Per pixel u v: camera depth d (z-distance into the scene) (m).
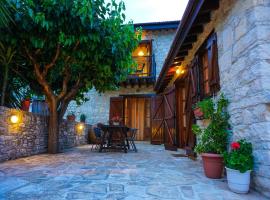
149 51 10.24
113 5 4.75
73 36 4.23
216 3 3.29
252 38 2.36
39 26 4.10
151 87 9.98
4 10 2.98
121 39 4.94
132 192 2.21
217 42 3.51
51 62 5.00
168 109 7.36
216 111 3.33
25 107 5.04
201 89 4.42
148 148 7.18
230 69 2.96
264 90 2.16
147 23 9.83
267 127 2.12
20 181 2.57
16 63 5.05
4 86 4.55
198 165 3.84
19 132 4.35
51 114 5.44
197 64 4.55
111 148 6.03
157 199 2.01
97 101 10.12
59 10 4.03
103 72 5.25
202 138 3.15
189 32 4.18
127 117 11.34
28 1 3.78
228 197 2.08
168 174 3.09
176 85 7.34
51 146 5.33
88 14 3.94
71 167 3.50
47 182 2.54
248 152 2.32
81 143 8.09
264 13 2.30
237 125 2.75
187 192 2.23
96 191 2.22
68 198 1.99
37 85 5.77
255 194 2.18
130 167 3.60
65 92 5.59
